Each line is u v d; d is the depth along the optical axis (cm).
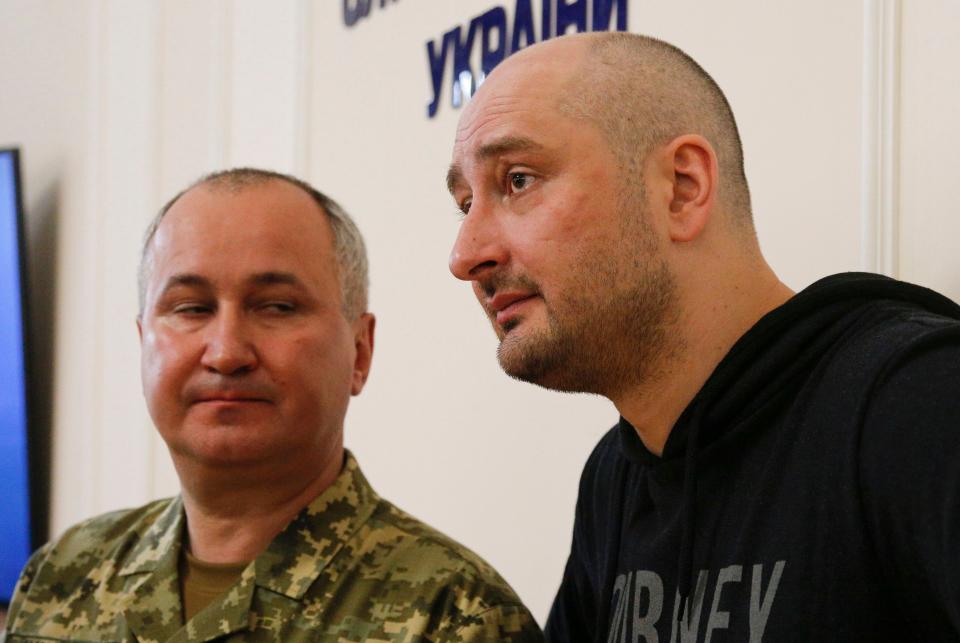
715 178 102
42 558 147
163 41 277
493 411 188
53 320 298
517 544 181
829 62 141
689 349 102
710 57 156
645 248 100
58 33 310
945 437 79
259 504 133
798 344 95
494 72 108
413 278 206
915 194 131
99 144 289
